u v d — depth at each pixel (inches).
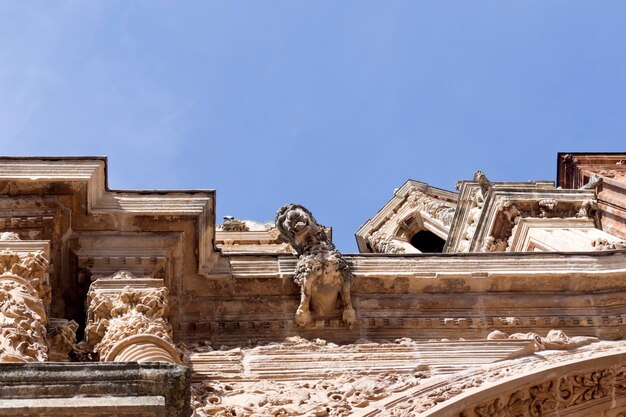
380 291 1114.7
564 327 1110.4
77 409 574.9
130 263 1067.9
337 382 970.7
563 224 1665.8
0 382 588.1
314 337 1069.8
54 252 1056.2
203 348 1036.5
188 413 606.2
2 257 964.0
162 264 1071.6
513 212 1683.1
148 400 584.4
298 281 1090.7
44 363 609.6
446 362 1026.1
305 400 922.1
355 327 1078.4
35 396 584.7
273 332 1074.7
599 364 1033.5
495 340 1066.1
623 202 2012.8
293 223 1136.2
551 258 1160.2
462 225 1951.3
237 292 1101.7
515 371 999.0
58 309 1047.6
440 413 910.4
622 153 2181.3
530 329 1103.6
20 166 1071.0
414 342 1060.5
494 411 958.4
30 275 960.9
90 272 1055.6
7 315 861.8
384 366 1011.3
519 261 1152.2
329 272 1086.4
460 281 1125.7
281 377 981.8
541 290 1141.7
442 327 1090.1
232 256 1125.7
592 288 1149.7
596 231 1632.6
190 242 1100.5
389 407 915.4
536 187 1924.2
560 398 1006.4
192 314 1085.1
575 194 1708.9
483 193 1894.7
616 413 1038.4
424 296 1117.7
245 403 916.6
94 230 1084.5
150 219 1093.8
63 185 1064.8
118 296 1002.1
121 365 610.2
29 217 1050.7
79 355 962.7
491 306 1119.0
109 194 1100.5
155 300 997.2
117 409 577.6
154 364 613.9
